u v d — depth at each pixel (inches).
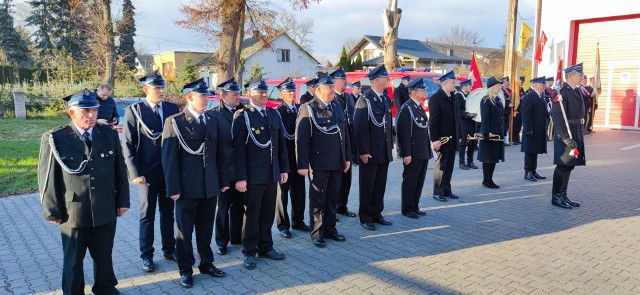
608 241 208.8
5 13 1604.3
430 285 163.9
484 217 247.3
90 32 956.6
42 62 1392.7
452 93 276.2
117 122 299.6
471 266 181.0
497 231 223.8
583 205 269.4
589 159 425.7
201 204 170.9
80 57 1342.3
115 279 156.0
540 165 403.5
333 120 203.5
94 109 142.2
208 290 162.1
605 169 377.7
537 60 618.2
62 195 142.3
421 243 207.9
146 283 168.7
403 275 172.9
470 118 370.9
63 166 139.3
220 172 173.0
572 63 687.7
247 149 181.9
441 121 274.8
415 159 242.7
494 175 360.8
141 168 177.8
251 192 180.9
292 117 227.3
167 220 189.0
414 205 250.7
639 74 637.9
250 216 181.8
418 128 242.7
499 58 1581.0
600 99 676.1
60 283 169.9
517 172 372.2
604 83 669.9
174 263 188.1
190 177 163.0
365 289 161.2
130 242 215.3
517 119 535.8
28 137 560.7
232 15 590.2
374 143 224.2
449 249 200.1
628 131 642.2
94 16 896.3
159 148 179.8
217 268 177.2
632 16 632.4
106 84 287.7
